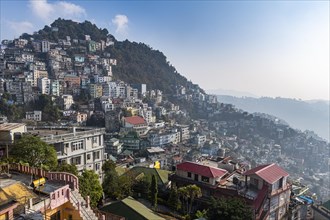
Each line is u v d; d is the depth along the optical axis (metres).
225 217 37.19
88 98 198.62
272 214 46.09
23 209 18.30
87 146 56.22
